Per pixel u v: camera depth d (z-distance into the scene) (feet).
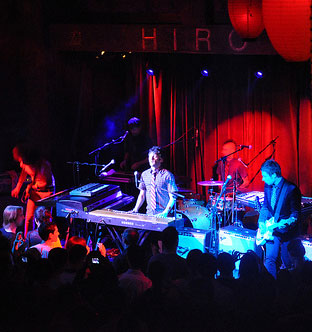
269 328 11.25
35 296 11.62
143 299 11.59
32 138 28.48
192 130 30.96
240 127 30.45
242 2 14.35
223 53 26.86
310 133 29.25
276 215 18.45
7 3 27.48
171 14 27.66
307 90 28.89
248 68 29.84
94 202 21.50
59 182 29.37
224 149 27.32
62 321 11.12
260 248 20.12
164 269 12.01
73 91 29.66
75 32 27.50
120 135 31.73
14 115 28.45
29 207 24.18
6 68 28.04
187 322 11.39
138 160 30.07
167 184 20.90
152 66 30.55
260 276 12.28
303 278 12.35
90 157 30.99
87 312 11.20
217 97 30.48
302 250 15.30
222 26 26.66
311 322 11.06
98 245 18.81
